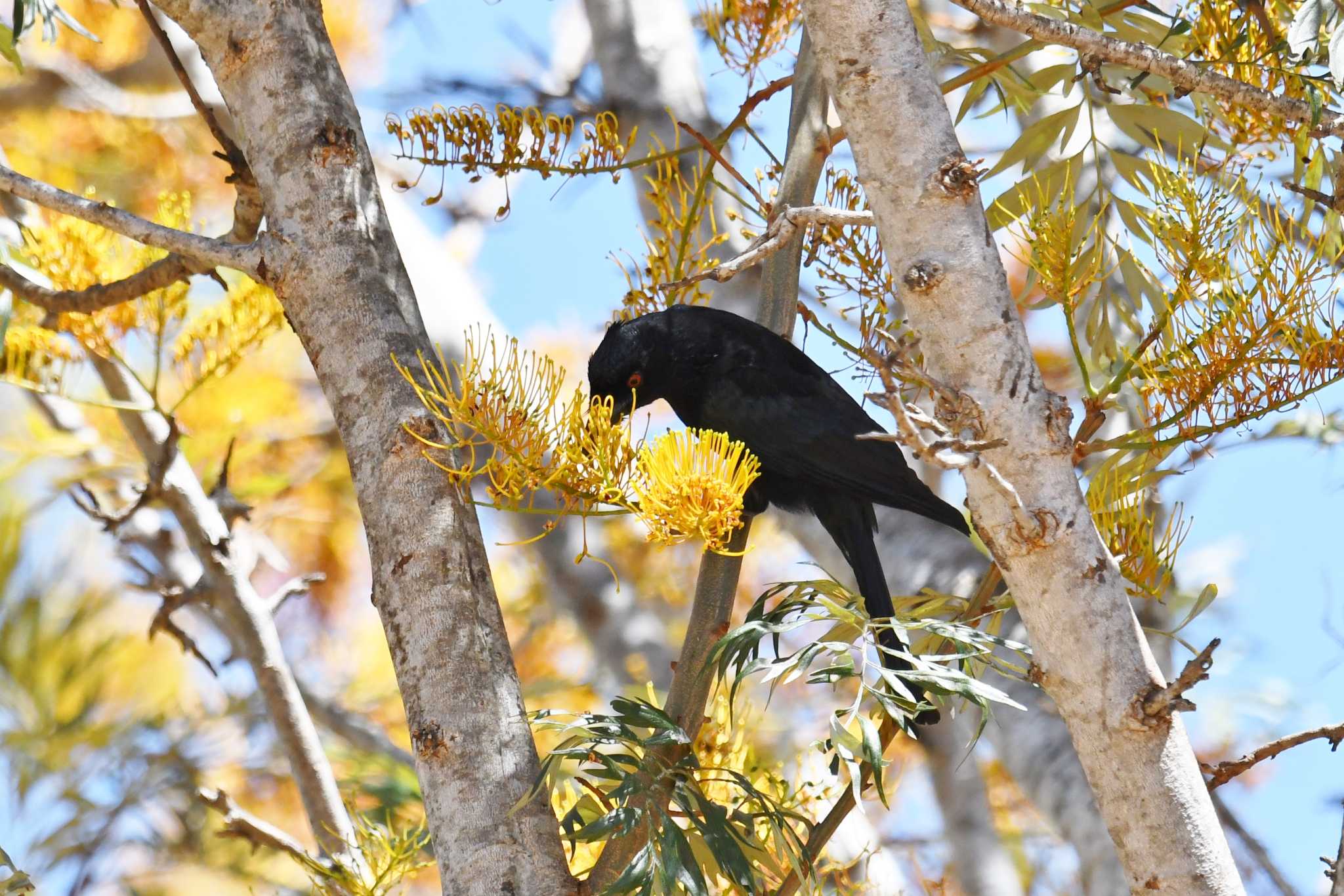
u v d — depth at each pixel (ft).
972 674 18.88
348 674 43.50
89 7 44.45
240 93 18.84
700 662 18.06
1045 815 28.35
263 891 39.73
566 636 43.50
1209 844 13.46
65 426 38.29
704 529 15.83
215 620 30.07
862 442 25.89
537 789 15.39
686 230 22.24
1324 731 16.57
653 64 35.29
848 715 15.98
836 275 22.16
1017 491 13.99
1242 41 21.01
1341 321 17.94
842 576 32.83
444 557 16.56
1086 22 23.41
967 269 14.32
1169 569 17.83
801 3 15.47
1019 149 24.76
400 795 35.40
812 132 21.98
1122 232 29.19
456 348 32.32
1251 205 17.95
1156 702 13.46
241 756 41.86
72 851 39.58
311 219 18.11
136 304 25.64
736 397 26.27
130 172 44.29
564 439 16.76
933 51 23.98
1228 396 17.75
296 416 43.80
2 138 44.45
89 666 40.60
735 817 17.22
